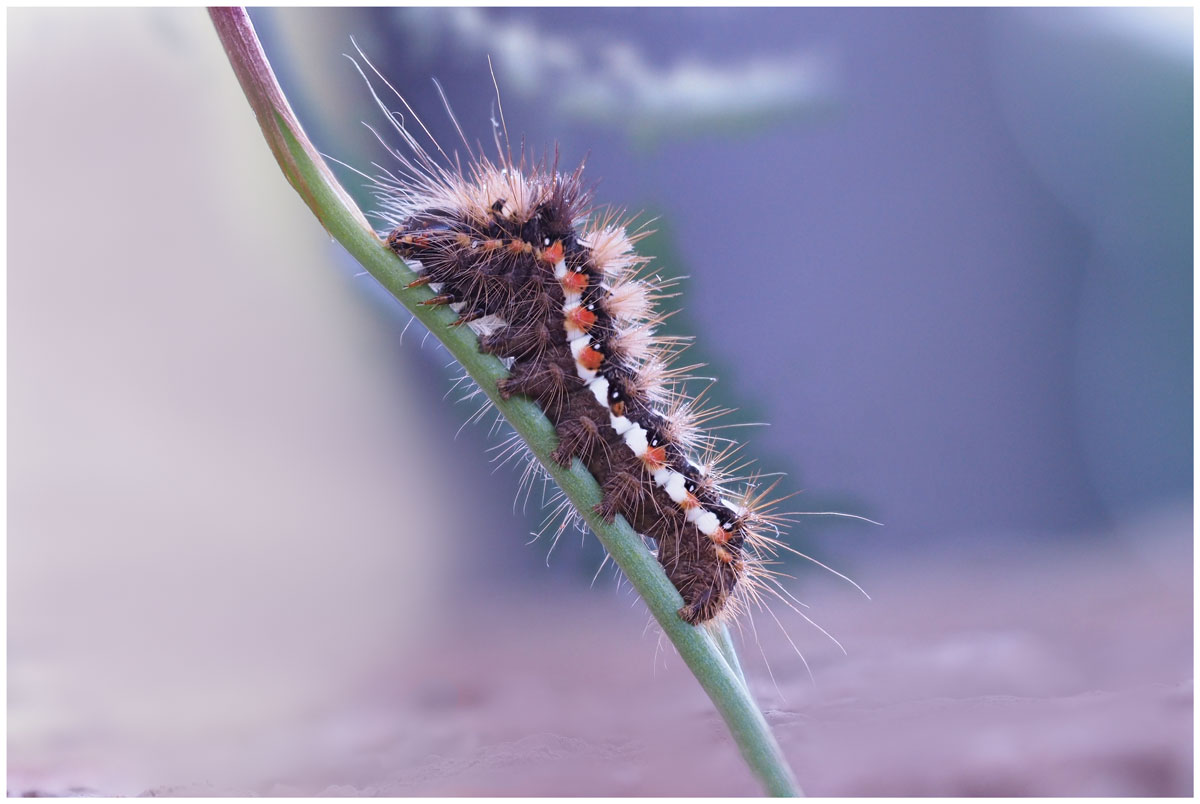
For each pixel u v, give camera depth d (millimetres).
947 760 268
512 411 248
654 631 351
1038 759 268
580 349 250
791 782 242
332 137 336
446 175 255
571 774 274
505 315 250
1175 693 282
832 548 425
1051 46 454
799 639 333
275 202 419
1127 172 475
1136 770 266
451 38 359
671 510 252
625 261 257
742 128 412
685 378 259
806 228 442
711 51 397
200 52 395
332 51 344
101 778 279
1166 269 484
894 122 449
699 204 417
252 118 408
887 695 287
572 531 423
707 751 279
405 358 436
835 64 433
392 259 247
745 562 257
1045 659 299
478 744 283
